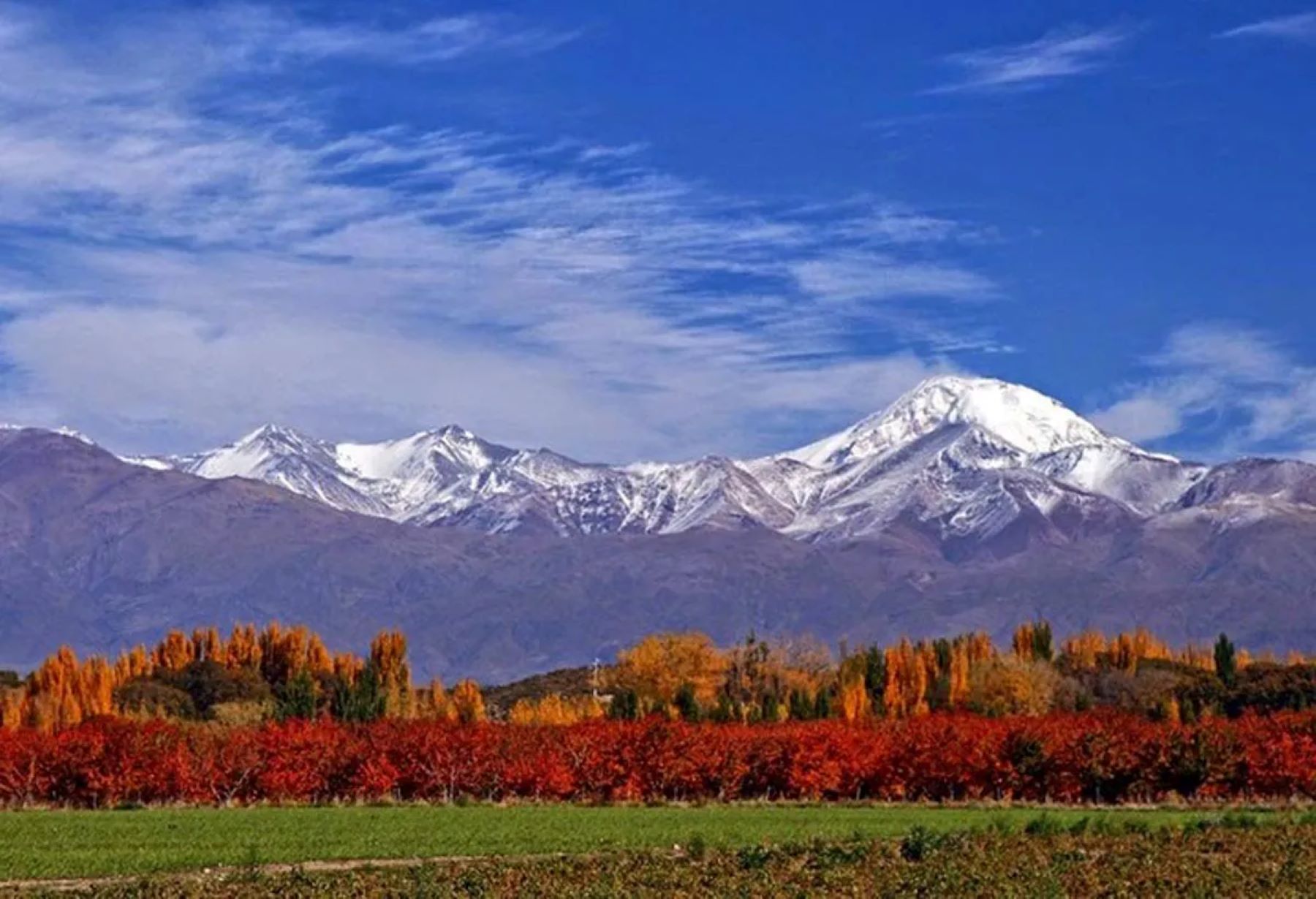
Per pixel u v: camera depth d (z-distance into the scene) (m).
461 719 171.88
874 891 63.53
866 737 133.75
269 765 126.69
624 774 129.38
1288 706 189.75
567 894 62.62
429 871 69.94
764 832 94.06
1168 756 126.25
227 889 65.25
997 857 73.38
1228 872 68.62
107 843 87.38
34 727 150.62
